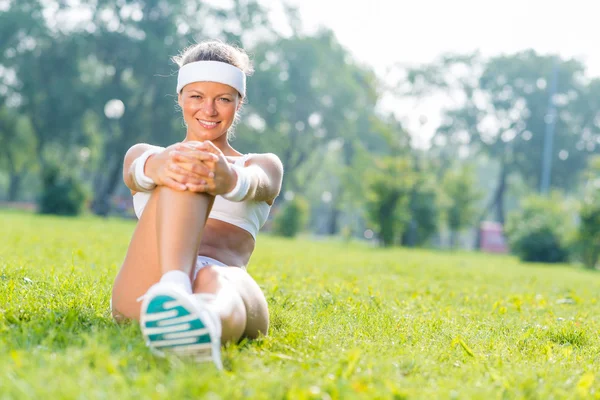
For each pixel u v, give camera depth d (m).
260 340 3.09
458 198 38.00
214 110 3.30
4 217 21.23
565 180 56.81
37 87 43.81
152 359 2.51
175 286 2.50
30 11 44.25
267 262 9.69
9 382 2.14
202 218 2.84
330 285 6.91
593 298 8.05
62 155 51.06
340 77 53.41
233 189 2.96
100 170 51.34
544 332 4.55
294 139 53.22
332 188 68.12
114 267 6.67
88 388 2.11
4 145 48.34
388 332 3.90
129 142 45.56
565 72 57.06
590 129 57.72
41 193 33.41
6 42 43.62
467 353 3.38
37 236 11.55
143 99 45.75
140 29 45.44
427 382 2.63
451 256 22.41
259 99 47.75
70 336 2.84
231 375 2.43
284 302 4.98
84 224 20.78
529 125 56.69
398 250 24.94
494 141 57.34
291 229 33.34
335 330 3.78
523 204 30.66
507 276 11.98
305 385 2.32
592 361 3.54
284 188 54.16
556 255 25.09
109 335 2.79
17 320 3.18
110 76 46.12
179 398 2.09
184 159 2.80
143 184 2.94
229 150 3.46
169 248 2.75
